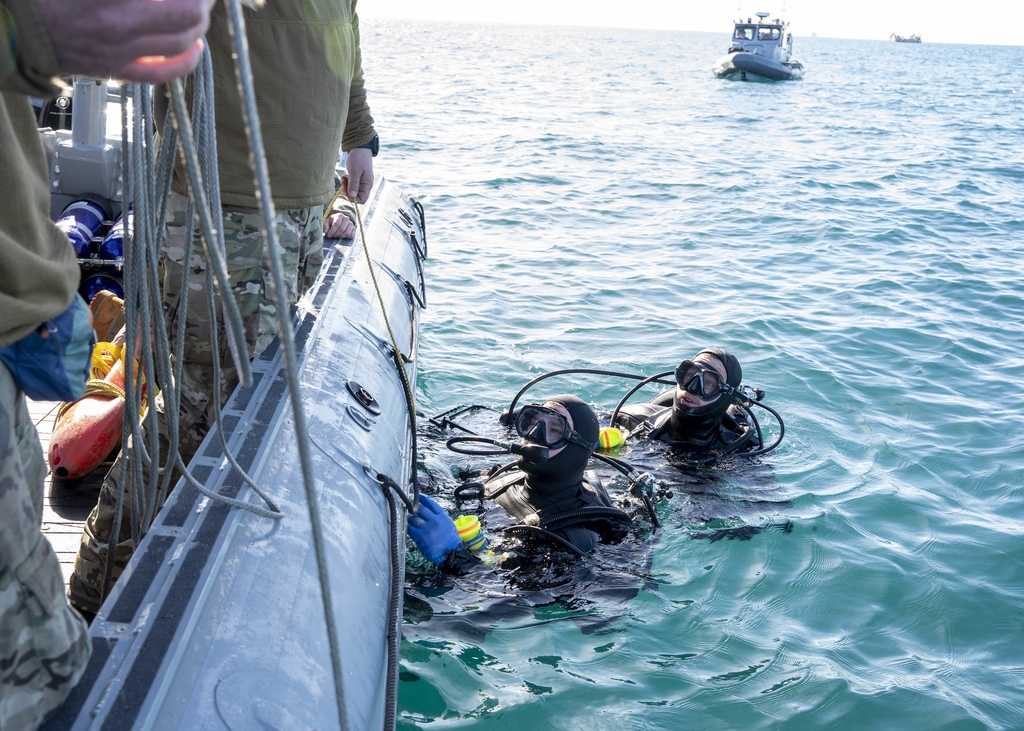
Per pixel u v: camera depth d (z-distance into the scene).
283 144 2.35
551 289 7.24
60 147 4.00
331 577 1.99
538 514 3.51
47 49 0.98
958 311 7.40
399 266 4.48
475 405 4.68
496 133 17.50
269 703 1.56
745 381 5.54
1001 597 3.44
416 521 3.14
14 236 1.17
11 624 1.17
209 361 2.45
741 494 4.08
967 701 2.85
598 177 13.21
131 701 1.39
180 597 1.63
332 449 2.43
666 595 3.28
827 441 4.78
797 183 13.87
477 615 3.04
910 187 14.15
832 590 3.41
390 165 12.99
